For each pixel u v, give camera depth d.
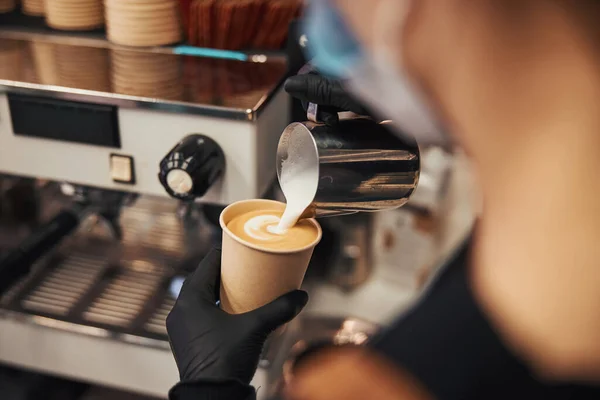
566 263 0.33
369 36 0.36
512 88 0.33
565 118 0.33
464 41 0.33
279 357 0.89
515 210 0.34
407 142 0.56
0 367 1.04
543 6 0.32
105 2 0.97
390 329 0.40
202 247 1.07
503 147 0.34
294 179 0.57
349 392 0.40
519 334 0.34
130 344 0.90
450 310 0.37
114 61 0.92
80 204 1.04
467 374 0.36
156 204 1.12
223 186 0.82
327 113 0.55
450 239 1.11
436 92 0.35
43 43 0.99
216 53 0.96
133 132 0.82
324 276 1.15
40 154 0.87
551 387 0.34
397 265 1.16
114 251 1.08
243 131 0.78
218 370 0.53
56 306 0.95
